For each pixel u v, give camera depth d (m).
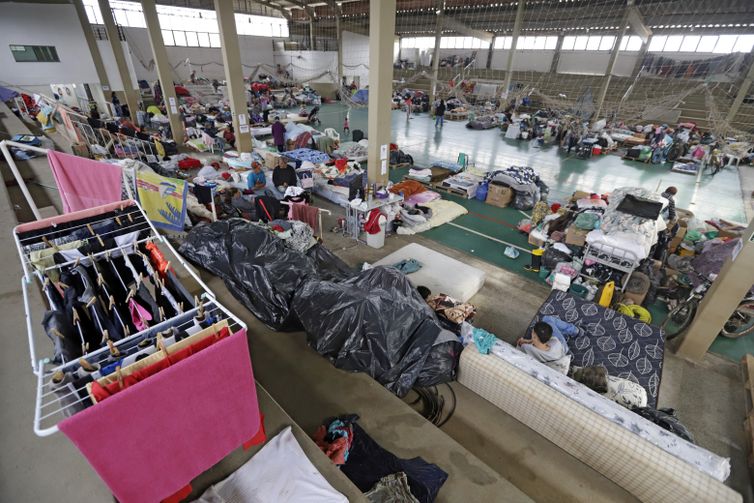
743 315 4.82
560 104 15.67
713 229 6.83
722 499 2.43
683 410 3.83
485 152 13.34
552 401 3.07
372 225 6.51
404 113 21.06
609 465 2.90
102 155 8.69
